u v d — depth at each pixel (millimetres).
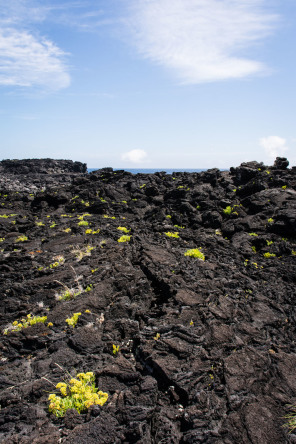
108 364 7242
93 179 39781
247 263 15258
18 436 5242
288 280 13227
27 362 7406
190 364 7090
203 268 12891
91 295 10117
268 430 5586
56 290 11000
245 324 9062
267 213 22203
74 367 7172
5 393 6410
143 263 12727
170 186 34125
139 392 6320
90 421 5527
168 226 21172
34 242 18281
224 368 7047
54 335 8258
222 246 18250
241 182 30469
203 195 27500
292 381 6918
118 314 9227
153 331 8203
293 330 9320
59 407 5852
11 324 9039
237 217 23297
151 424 5711
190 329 8336
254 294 11305
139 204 29656
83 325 8719
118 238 17875
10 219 25359
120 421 5641
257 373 7031
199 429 5562
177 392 6402
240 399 6270
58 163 85688
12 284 11789
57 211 29641
